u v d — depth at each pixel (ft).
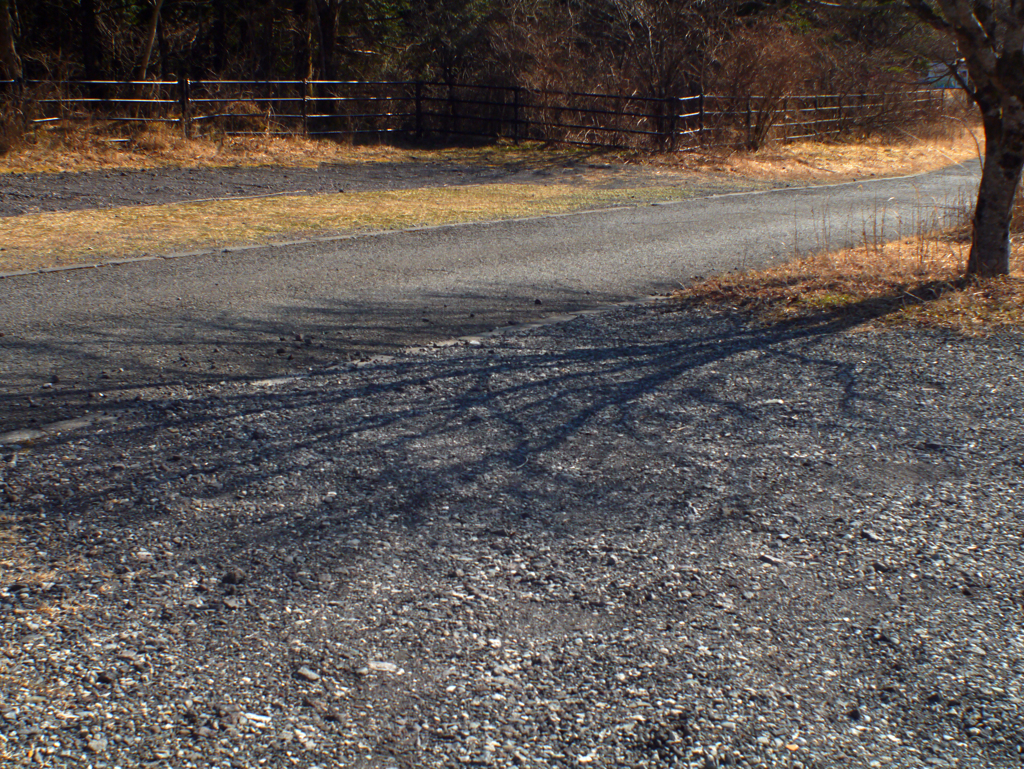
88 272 27.27
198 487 12.91
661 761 7.68
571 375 18.34
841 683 8.79
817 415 16.08
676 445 14.73
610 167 60.13
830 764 7.70
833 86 80.89
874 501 12.75
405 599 10.11
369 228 36.32
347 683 8.62
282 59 94.48
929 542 11.62
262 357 19.35
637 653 9.18
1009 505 12.64
